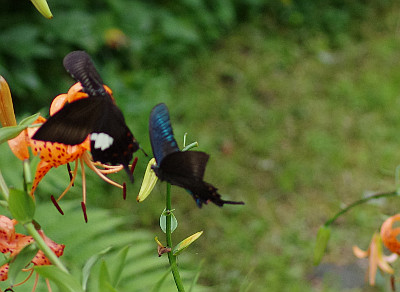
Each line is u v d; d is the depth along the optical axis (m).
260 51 9.15
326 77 8.84
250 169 7.28
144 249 3.91
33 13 6.84
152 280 3.73
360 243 6.39
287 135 7.77
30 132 1.78
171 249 1.80
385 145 7.68
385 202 6.83
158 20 8.56
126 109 7.01
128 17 8.07
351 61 9.20
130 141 1.46
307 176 7.20
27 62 6.45
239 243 6.31
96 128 1.38
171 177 1.39
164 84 7.81
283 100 8.34
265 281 5.96
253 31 9.49
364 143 7.71
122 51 8.04
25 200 1.61
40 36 6.94
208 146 7.39
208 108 7.98
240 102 8.16
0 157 4.13
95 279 3.29
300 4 10.00
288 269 6.07
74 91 1.81
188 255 5.73
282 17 9.80
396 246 2.87
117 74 7.77
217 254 6.21
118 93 7.15
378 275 4.86
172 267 1.81
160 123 1.40
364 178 7.22
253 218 6.64
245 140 7.62
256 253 6.26
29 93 6.79
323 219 6.72
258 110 8.09
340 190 7.07
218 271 6.02
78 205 4.11
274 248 6.32
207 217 6.57
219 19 9.38
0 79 1.76
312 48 9.30
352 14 10.21
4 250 1.76
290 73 8.87
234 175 7.15
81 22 6.89
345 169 7.33
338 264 6.16
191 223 6.50
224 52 9.07
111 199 6.38
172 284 3.72
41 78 7.03
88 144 1.84
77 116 1.33
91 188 5.32
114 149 1.45
